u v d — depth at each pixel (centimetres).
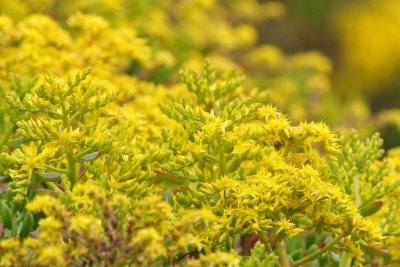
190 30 540
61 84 237
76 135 227
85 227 188
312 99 612
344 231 228
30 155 231
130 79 347
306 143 247
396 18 1238
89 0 454
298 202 227
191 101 293
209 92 278
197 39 548
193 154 238
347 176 262
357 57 1231
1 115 290
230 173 240
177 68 493
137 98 317
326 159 256
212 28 588
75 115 243
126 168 236
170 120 302
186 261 227
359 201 272
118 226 196
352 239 238
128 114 273
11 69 327
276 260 220
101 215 196
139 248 187
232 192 227
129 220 194
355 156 276
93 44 344
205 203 236
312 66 661
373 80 1230
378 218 292
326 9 1223
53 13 452
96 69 330
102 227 198
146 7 509
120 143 233
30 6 443
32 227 246
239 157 235
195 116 245
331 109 604
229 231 227
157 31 487
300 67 658
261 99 300
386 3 1254
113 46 342
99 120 252
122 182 231
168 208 196
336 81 1212
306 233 284
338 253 261
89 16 349
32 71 328
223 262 198
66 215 192
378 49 1227
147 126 287
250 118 249
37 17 344
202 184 228
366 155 276
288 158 250
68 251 192
